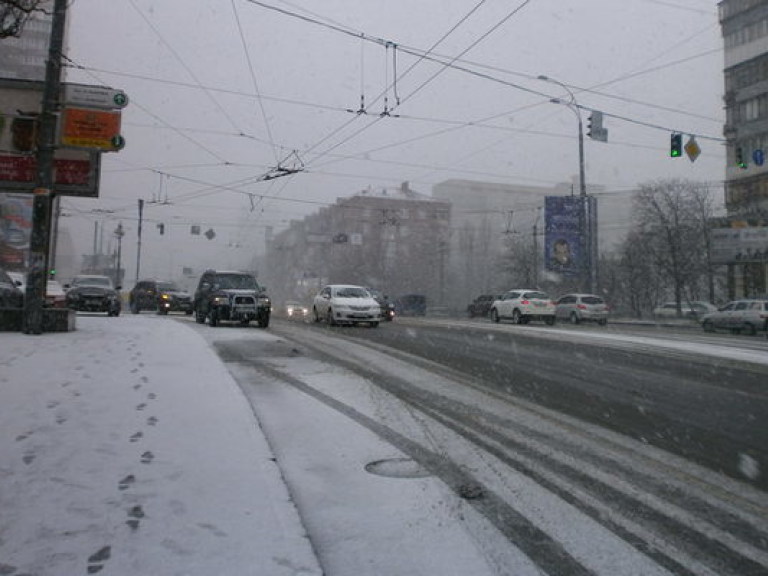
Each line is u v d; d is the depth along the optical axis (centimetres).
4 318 1182
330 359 1095
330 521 386
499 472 495
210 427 545
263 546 323
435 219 7894
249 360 1045
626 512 418
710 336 2073
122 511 360
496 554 348
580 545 364
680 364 1145
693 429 654
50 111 1142
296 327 1881
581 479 485
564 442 592
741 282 3944
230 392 690
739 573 335
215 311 1775
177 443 494
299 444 552
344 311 1947
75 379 712
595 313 3042
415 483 459
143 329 1362
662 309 4259
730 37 4178
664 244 4088
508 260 5700
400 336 1628
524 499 436
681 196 4138
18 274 1669
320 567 306
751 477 500
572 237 3547
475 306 3862
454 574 323
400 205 7838
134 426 535
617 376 1001
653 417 707
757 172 3934
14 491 384
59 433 504
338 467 492
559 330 2027
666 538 378
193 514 360
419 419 664
